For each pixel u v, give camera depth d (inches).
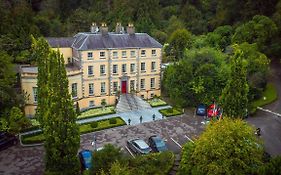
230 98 1758.1
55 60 1446.9
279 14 3334.2
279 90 2837.1
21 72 2338.8
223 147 1242.6
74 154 1475.1
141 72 2817.4
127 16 4842.5
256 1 3695.9
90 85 2628.0
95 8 5319.9
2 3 3853.3
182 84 2514.8
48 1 4940.9
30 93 2349.9
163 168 1568.7
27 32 3521.2
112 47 2637.8
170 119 2377.0
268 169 1224.8
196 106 2544.3
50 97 1441.9
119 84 2746.1
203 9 5019.7
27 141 1946.4
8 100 2047.2
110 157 1405.0
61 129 1437.0
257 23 3203.7
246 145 1268.5
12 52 3097.9
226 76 2436.0
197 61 2568.9
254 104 2549.2
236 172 1234.0
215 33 3695.9
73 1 5374.0
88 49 2541.8
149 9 5014.8
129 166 1459.2
